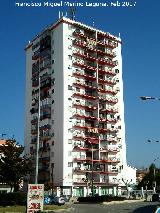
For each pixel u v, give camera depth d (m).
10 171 66.94
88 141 93.12
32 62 105.50
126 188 98.75
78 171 89.38
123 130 102.56
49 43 98.50
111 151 97.56
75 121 92.38
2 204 49.47
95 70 100.38
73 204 62.28
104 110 99.00
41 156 94.06
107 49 104.94
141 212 38.16
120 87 105.31
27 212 26.94
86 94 97.31
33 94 101.94
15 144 69.12
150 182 132.25
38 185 27.52
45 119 94.31
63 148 88.06
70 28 97.19
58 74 94.31
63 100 90.94
